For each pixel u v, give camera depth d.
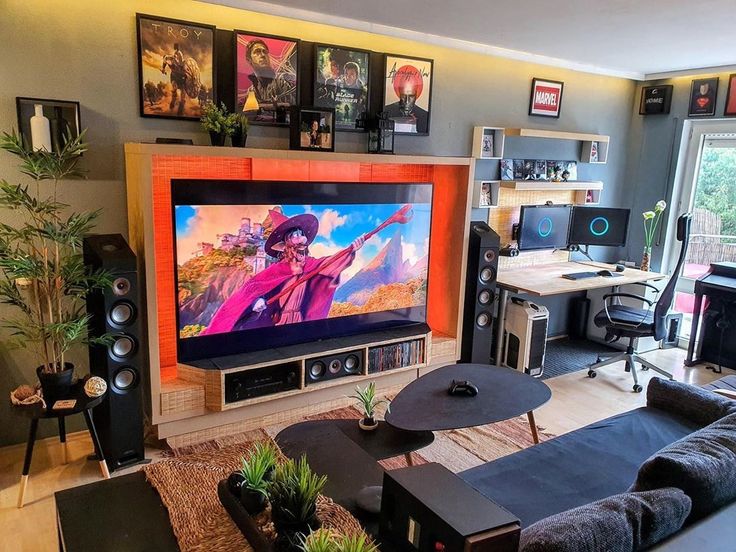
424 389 2.94
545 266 5.02
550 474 2.30
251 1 3.16
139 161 2.75
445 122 4.27
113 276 2.73
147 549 1.56
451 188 4.13
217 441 3.23
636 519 1.49
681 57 4.37
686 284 5.33
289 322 3.52
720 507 1.71
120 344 2.82
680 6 2.96
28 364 3.00
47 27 2.77
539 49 4.25
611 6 2.99
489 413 2.67
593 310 5.36
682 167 5.22
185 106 3.17
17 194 2.54
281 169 3.58
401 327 4.04
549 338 5.41
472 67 4.30
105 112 2.98
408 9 3.20
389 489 1.55
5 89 2.73
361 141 3.89
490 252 4.16
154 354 2.96
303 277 3.52
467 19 3.40
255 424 3.41
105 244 2.83
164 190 3.18
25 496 2.66
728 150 4.95
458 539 1.28
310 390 3.48
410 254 3.98
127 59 2.99
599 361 4.48
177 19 3.06
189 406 3.11
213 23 3.19
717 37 3.65
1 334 2.92
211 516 1.66
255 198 3.25
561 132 4.71
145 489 1.84
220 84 3.28
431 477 1.54
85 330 2.82
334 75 3.63
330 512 1.63
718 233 5.11
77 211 3.00
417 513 1.43
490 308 4.28
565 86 4.90
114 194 3.08
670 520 1.53
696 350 4.95
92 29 2.88
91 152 2.98
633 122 5.49
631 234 5.60
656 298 5.07
